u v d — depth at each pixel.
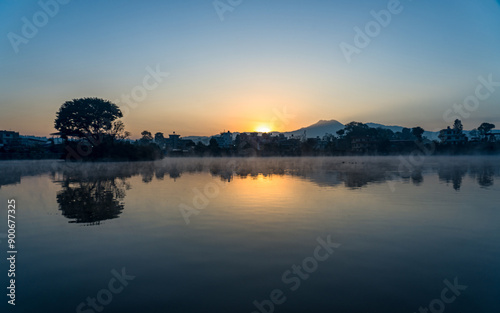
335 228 9.52
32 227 9.91
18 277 6.09
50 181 24.66
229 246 7.86
